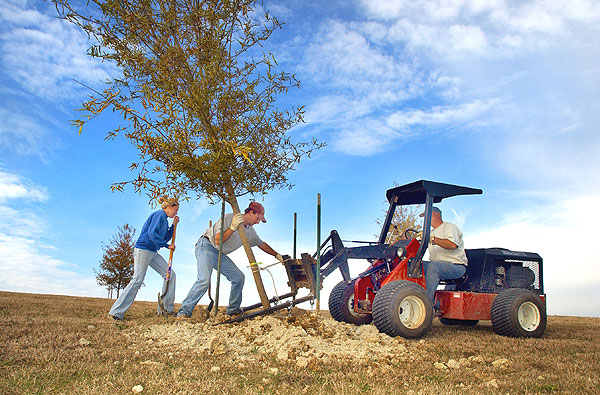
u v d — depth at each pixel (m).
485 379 3.44
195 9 5.75
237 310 6.27
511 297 5.84
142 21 5.51
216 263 6.53
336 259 5.91
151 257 6.77
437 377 3.54
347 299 6.42
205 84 5.68
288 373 3.41
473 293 6.05
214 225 6.41
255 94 6.08
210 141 5.70
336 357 4.08
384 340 5.06
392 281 5.48
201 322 6.00
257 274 6.04
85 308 7.60
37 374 3.21
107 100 5.36
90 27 5.40
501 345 5.01
